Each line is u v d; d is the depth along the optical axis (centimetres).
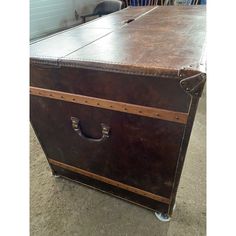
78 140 83
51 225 88
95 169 90
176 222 86
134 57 60
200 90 50
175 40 74
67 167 99
